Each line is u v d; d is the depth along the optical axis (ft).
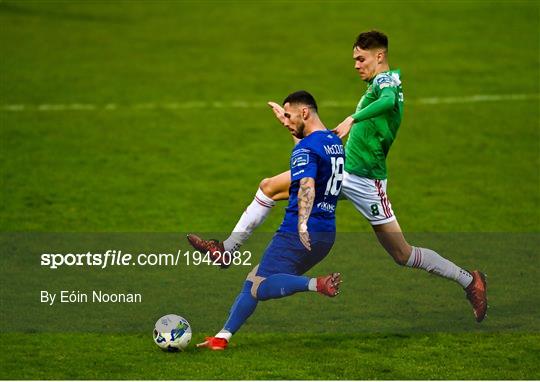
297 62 274.16
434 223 151.43
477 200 164.35
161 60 274.77
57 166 182.39
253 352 97.81
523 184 173.99
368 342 101.19
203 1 353.72
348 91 244.01
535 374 91.15
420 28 312.50
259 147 198.49
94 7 341.21
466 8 338.54
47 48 283.38
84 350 98.37
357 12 335.88
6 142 197.16
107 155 190.70
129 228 147.23
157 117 220.02
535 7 338.54
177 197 164.96
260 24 320.09
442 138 205.46
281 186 105.09
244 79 256.11
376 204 105.50
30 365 93.45
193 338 102.94
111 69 263.49
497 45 290.97
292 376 90.43
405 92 243.60
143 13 334.65
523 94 240.12
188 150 195.62
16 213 153.58
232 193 168.04
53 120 215.10
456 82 252.42
